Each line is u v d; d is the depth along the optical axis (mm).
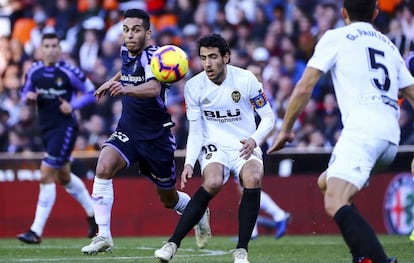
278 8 52062
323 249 28797
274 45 50125
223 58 21781
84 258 25062
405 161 38438
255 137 21438
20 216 40250
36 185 40250
